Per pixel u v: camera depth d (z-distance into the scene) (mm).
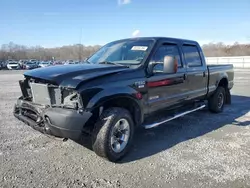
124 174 3137
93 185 2855
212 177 3064
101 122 3365
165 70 3689
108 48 4898
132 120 3740
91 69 3566
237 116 6309
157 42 4352
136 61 4113
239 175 3115
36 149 3902
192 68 5191
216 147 4090
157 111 4309
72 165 3367
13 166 3301
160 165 3406
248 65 40906
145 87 3902
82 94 3084
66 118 3033
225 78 6785
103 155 3398
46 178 2996
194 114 6500
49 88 3301
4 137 4438
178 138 4555
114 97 3371
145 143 4281
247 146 4137
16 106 3947
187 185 2873
